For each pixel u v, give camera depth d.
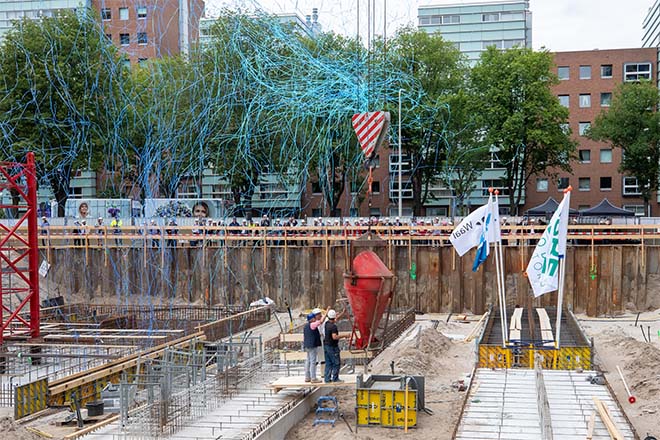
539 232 40.97
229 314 36.69
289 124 55.91
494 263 39.16
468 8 85.75
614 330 32.22
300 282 41.47
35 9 75.62
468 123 56.09
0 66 53.53
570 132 60.53
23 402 19.64
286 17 67.06
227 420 17.73
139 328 34.06
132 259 43.44
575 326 27.91
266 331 34.16
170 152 56.38
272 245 41.88
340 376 20.45
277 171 58.28
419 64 57.44
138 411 17.39
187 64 58.12
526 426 16.31
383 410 18.16
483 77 56.59
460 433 15.94
